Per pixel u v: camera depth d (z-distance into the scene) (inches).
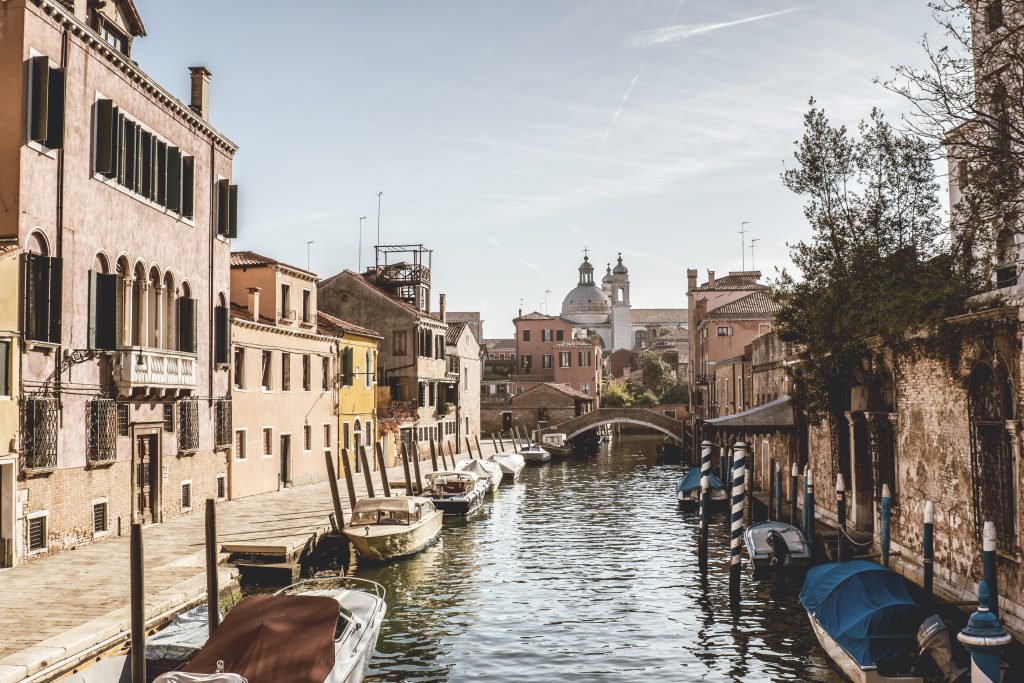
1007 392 565.9
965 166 548.7
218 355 1077.8
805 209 839.7
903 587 553.6
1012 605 547.8
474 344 2486.5
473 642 664.4
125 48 948.6
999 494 569.9
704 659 618.5
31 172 701.9
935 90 531.5
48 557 718.5
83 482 774.5
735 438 1626.5
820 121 824.3
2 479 671.1
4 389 668.1
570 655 632.4
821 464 1031.6
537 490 1691.7
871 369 829.2
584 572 909.8
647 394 3690.9
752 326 2327.8
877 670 499.8
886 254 778.2
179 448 976.9
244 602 496.4
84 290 776.3
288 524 945.5
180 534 856.9
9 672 427.2
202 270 1039.0
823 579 603.8
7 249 663.1
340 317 1920.5
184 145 994.7
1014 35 506.6
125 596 585.9
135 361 824.9
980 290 630.5
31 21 701.9
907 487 732.0
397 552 929.5
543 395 2940.5
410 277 2114.9
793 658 614.9
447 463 1873.8
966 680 470.0
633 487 1728.6
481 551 1030.4
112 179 823.1
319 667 442.3
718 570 916.6
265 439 1255.5
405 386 1905.8
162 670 478.9
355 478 1515.7
